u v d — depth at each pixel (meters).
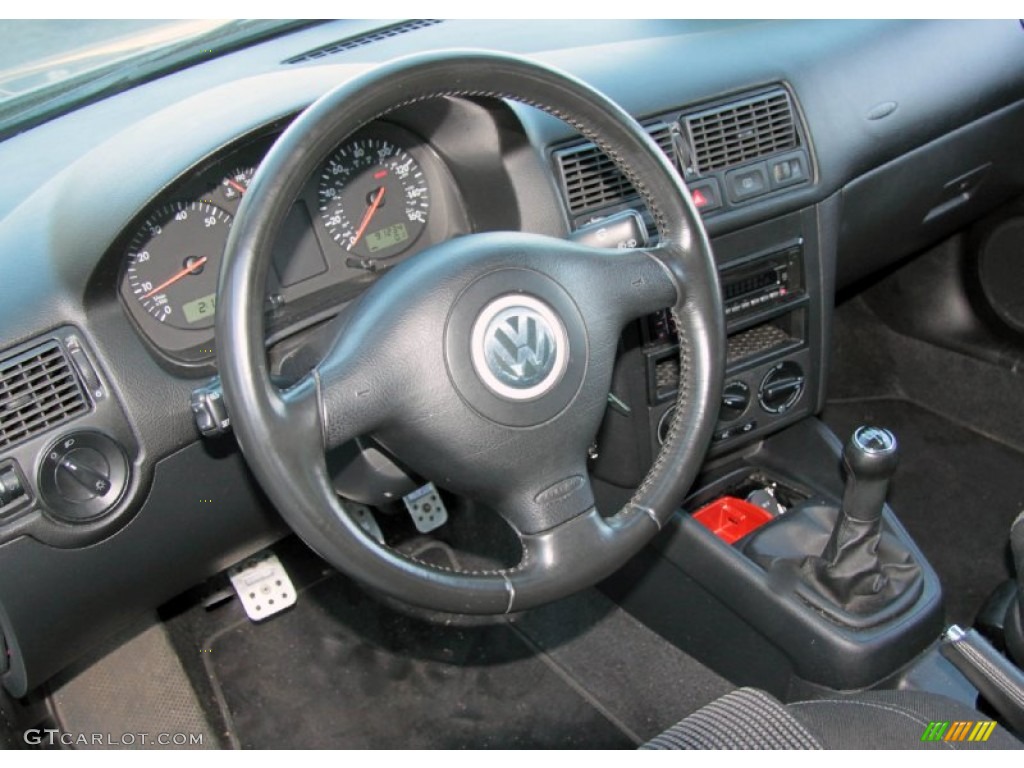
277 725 1.99
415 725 1.97
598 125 1.20
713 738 1.04
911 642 1.65
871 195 1.94
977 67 1.96
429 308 1.10
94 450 1.36
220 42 1.79
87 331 1.33
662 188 1.24
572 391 1.15
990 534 2.19
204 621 2.19
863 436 1.53
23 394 1.30
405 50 1.80
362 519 2.21
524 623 2.13
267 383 1.03
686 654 2.02
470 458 1.13
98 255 1.29
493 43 1.86
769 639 1.75
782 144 1.79
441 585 1.10
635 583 2.00
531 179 1.54
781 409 1.95
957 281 2.41
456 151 1.52
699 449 1.25
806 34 1.88
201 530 1.54
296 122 1.04
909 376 2.56
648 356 1.70
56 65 1.69
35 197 1.47
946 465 2.38
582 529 1.18
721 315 1.26
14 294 1.31
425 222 1.59
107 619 1.56
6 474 1.31
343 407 1.07
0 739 1.59
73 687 1.95
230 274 1.01
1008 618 1.46
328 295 1.54
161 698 1.97
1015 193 2.26
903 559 1.70
